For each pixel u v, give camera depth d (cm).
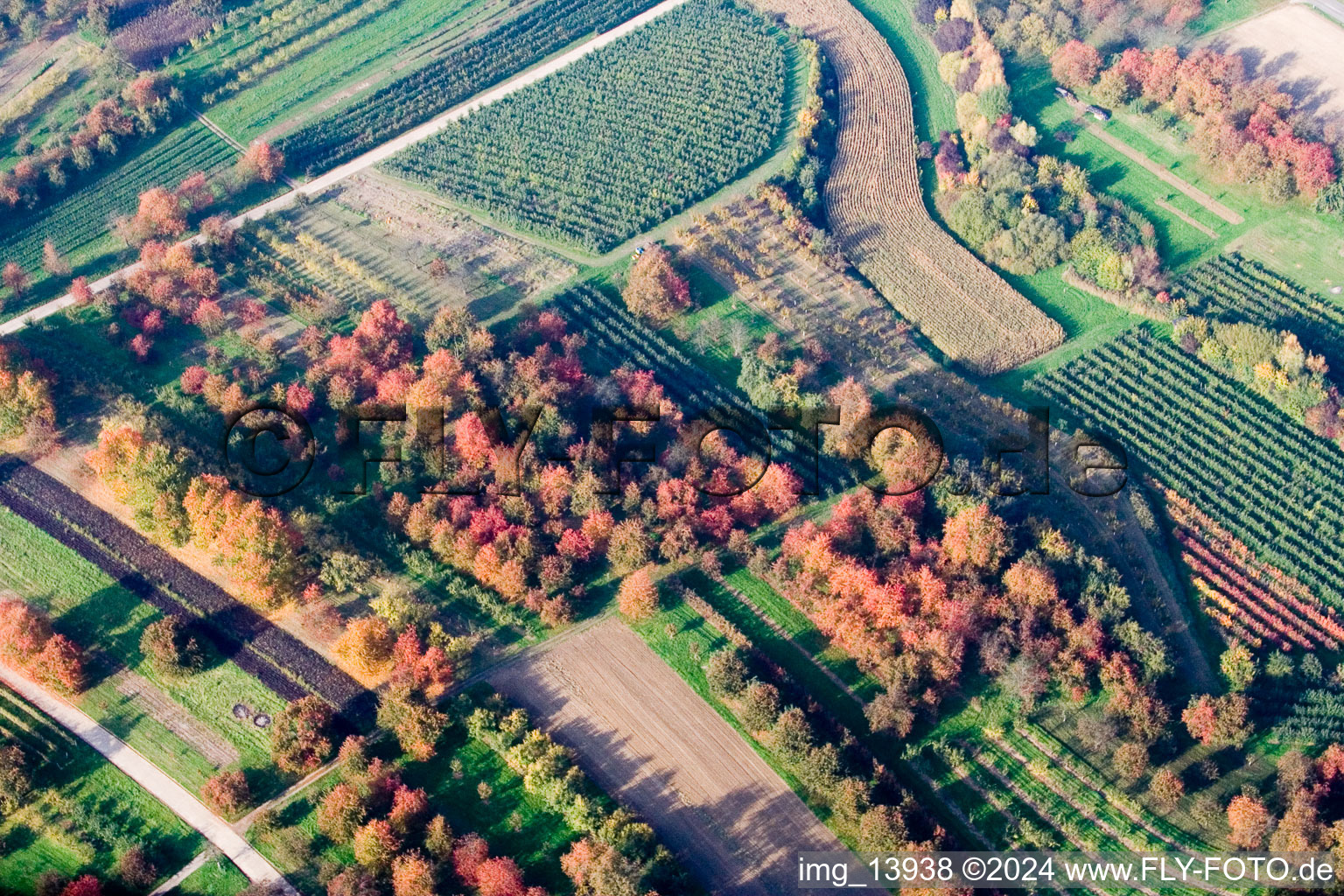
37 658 17775
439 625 18800
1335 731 18088
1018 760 17800
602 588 19475
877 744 17862
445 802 17088
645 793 17262
